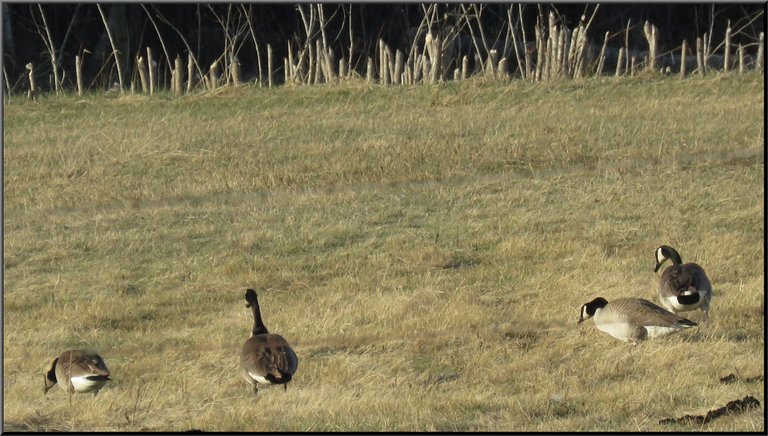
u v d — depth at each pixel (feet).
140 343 53.52
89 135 106.52
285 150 97.76
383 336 51.93
